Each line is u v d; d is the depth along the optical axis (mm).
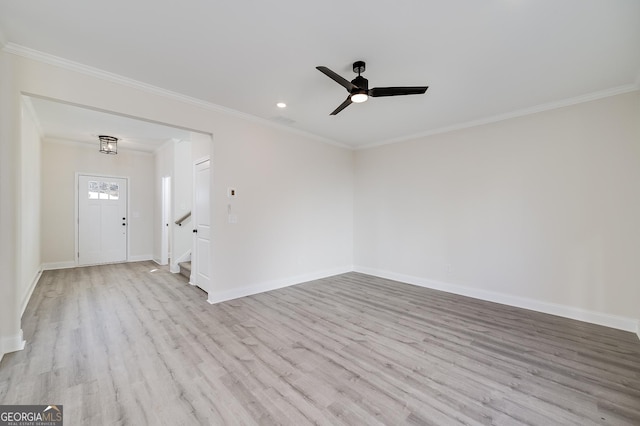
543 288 3441
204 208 4188
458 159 4211
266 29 2104
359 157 5637
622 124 2986
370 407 1745
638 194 2902
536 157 3510
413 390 1917
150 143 5855
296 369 2160
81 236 5918
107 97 2771
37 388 1892
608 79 2824
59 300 3742
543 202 3457
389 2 1816
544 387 1959
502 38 2186
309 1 1810
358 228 5633
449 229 4297
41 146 5238
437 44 2271
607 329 2941
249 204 4035
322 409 1725
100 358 2293
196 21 2014
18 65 2338
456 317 3244
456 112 3717
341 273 5484
